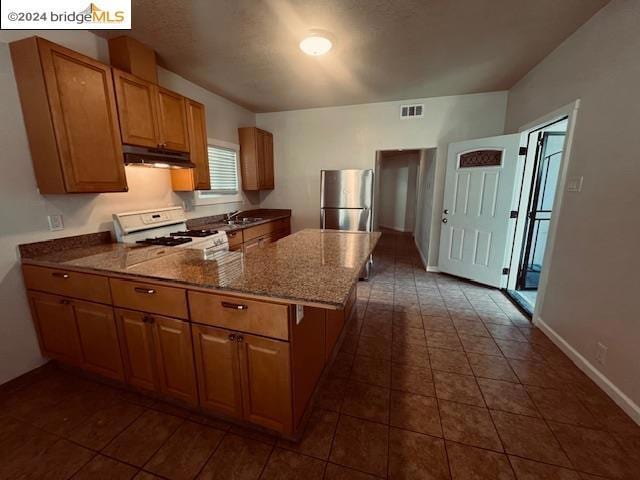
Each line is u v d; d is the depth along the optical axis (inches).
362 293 131.6
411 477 48.3
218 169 147.0
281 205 187.3
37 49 61.3
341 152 169.9
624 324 62.9
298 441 55.1
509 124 136.3
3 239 67.2
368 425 58.9
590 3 71.9
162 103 92.0
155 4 70.0
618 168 66.9
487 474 48.8
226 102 149.6
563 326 85.4
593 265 73.9
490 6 73.6
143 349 61.6
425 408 63.4
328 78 121.2
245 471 49.5
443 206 153.3
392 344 89.1
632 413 59.6
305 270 57.6
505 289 133.6
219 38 86.7
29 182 70.4
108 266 61.6
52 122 64.7
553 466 50.0
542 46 94.7
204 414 62.0
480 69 113.1
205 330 54.1
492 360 80.8
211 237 98.8
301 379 54.8
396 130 158.6
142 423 59.8
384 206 343.6
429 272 164.4
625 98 65.6
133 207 97.7
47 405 64.9
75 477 48.8
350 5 72.5
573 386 69.9
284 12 74.4
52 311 70.2
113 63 86.5
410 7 73.6
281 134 179.0
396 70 113.6
